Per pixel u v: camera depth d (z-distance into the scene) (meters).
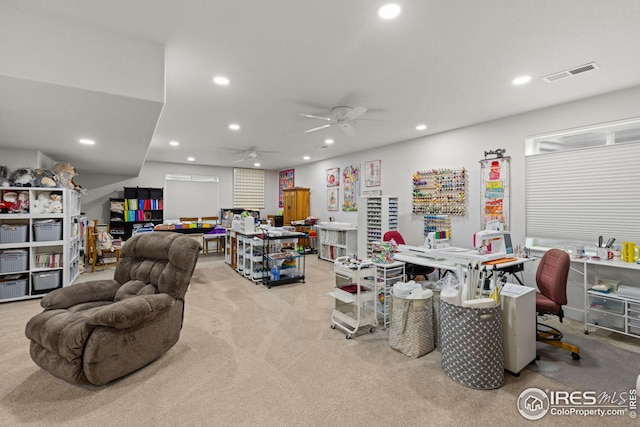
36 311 3.54
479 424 1.75
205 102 3.59
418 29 2.15
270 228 5.53
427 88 3.20
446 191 4.85
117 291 2.70
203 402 1.93
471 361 2.09
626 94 3.17
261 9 1.92
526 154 3.94
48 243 4.13
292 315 3.47
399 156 5.70
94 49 2.11
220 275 5.39
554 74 2.85
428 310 2.61
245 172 9.41
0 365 2.35
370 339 2.86
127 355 2.15
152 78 2.30
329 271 5.77
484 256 2.83
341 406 1.90
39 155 4.47
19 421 1.75
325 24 2.09
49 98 2.25
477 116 4.11
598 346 2.76
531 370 2.34
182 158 7.57
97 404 1.90
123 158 5.15
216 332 3.00
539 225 3.83
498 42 2.31
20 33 1.91
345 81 3.03
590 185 3.42
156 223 7.67
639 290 2.97
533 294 2.41
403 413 1.83
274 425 1.73
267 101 3.56
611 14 1.96
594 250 3.39
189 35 2.22
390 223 5.49
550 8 1.91
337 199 7.31
